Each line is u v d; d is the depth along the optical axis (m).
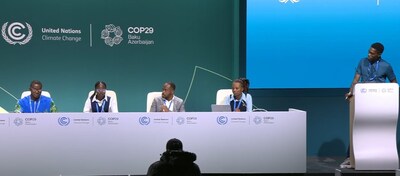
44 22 7.93
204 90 8.14
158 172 4.03
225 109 6.26
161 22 8.05
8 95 7.92
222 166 6.09
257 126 6.12
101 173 6.02
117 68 8.05
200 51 8.10
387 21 7.74
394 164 6.19
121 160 6.03
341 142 7.87
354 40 7.76
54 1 7.93
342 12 7.74
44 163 5.95
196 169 4.09
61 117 5.97
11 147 5.91
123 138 6.03
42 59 7.95
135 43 8.05
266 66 7.76
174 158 4.04
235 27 7.92
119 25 8.03
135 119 6.04
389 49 7.76
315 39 7.76
